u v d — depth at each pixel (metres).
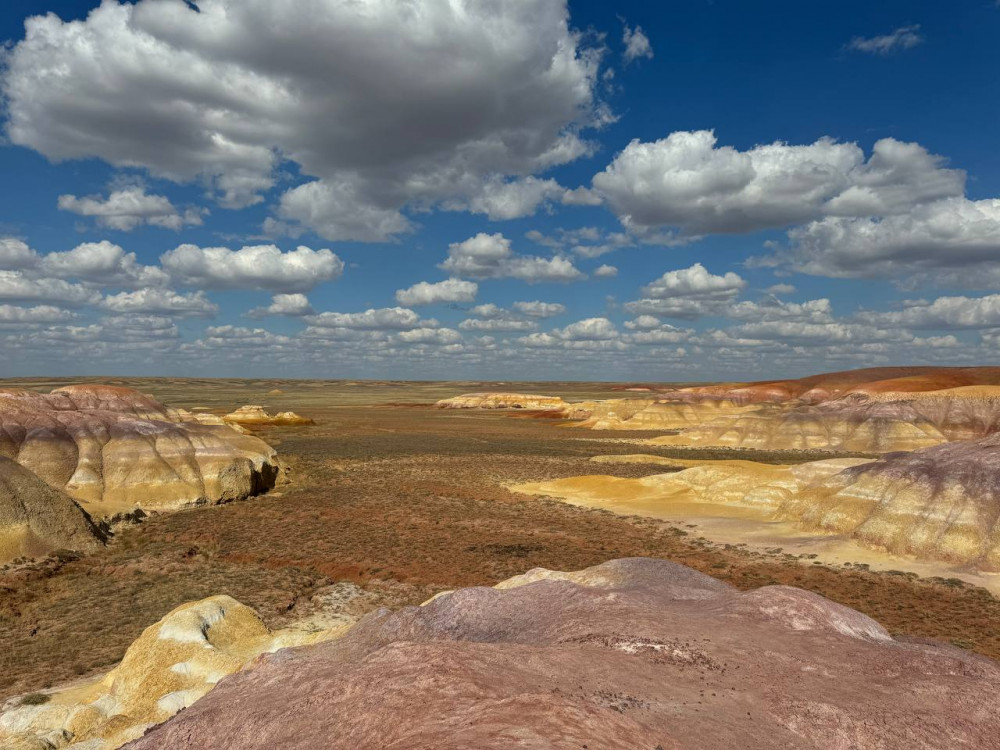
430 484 71.31
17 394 68.94
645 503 62.22
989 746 12.05
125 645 27.58
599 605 18.80
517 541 46.78
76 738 18.31
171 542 46.03
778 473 62.72
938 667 15.40
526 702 9.98
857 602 33.59
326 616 31.56
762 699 12.84
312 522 51.72
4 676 24.48
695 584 24.86
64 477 55.47
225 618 24.92
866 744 11.52
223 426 75.88
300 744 10.31
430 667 11.76
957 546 40.41
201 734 11.99
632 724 9.87
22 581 36.38
